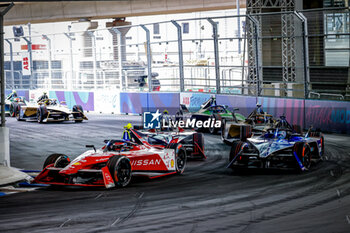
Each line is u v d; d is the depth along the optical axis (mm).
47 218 7285
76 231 6551
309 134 13031
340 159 12695
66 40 62781
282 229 6434
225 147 15758
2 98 12414
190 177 10805
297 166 10820
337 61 25281
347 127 18094
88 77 38594
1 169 11695
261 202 8102
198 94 24281
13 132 21125
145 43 27719
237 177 10633
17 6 49312
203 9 43031
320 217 7012
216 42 23516
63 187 9828
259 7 26984
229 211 7516
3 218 7367
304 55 19750
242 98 22188
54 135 19812
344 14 25422
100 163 10070
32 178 10797
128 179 9602
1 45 12375
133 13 45625
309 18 25812
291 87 25625
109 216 7328
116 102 29750
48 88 37594
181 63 25766
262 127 15789
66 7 47625
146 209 7754
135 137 10859
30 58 36062
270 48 27875
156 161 10430
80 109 24797
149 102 27391
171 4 43250
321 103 18969
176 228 6602
